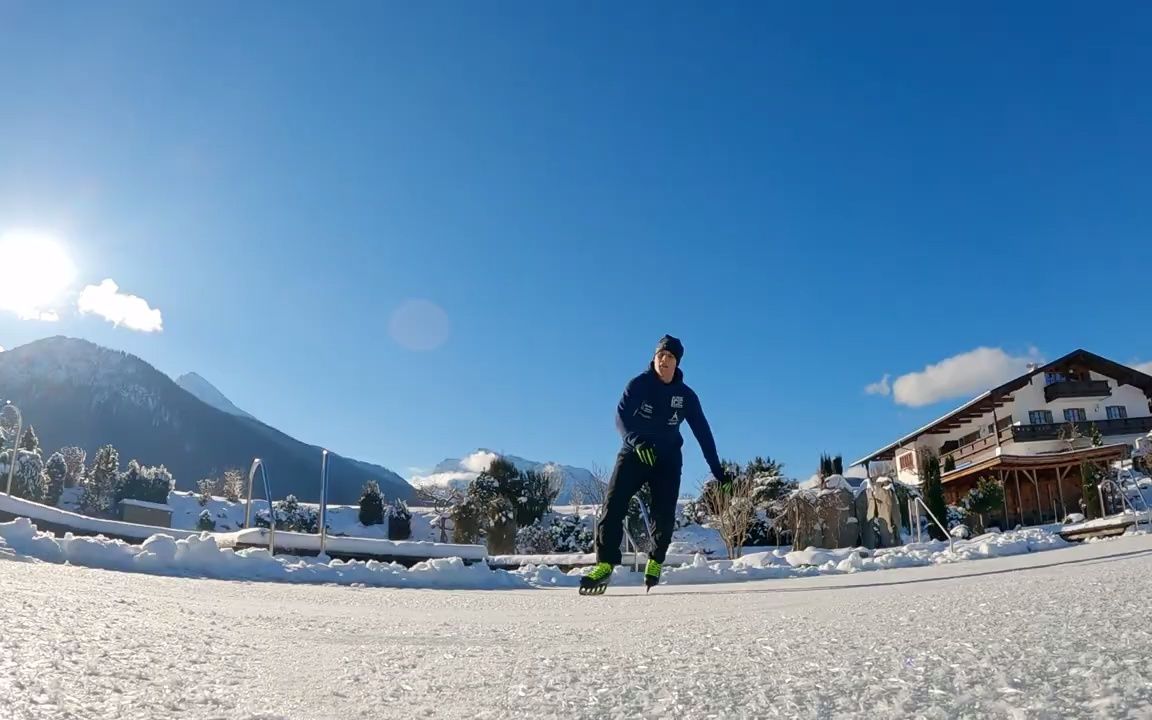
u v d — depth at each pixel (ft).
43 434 380.17
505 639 10.22
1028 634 7.50
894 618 10.28
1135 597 10.18
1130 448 116.78
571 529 97.96
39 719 4.91
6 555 23.91
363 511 123.13
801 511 85.81
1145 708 4.52
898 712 4.91
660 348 15.17
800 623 10.61
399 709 5.90
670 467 15.26
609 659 7.91
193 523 124.57
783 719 4.99
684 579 37.73
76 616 9.34
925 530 94.68
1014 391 138.31
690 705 5.53
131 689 5.95
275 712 5.69
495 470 102.01
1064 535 59.82
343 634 10.58
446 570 32.48
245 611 13.04
